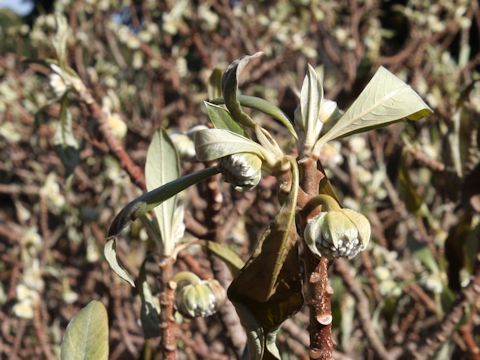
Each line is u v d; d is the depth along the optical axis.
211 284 1.43
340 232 0.96
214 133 0.97
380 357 2.34
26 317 3.32
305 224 1.00
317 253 0.96
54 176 4.42
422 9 5.50
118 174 3.29
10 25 8.09
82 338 1.07
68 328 1.07
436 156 3.18
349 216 0.97
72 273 4.26
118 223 1.05
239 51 5.29
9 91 5.24
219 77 1.66
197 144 0.97
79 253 4.64
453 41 7.05
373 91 1.07
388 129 4.65
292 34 5.41
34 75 5.71
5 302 4.20
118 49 5.54
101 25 5.56
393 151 4.80
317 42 5.63
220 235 1.75
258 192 2.40
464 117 2.05
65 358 1.06
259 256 0.99
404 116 1.07
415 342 2.65
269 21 5.45
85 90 1.83
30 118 5.05
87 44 4.93
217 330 3.36
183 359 3.02
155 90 5.41
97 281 4.41
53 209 4.71
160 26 5.35
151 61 4.93
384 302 2.75
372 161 4.58
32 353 3.94
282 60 4.95
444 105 4.52
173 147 1.45
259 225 3.65
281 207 0.98
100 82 5.07
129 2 5.59
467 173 2.05
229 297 1.02
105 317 1.08
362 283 2.77
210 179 1.70
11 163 5.50
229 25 5.46
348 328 2.70
